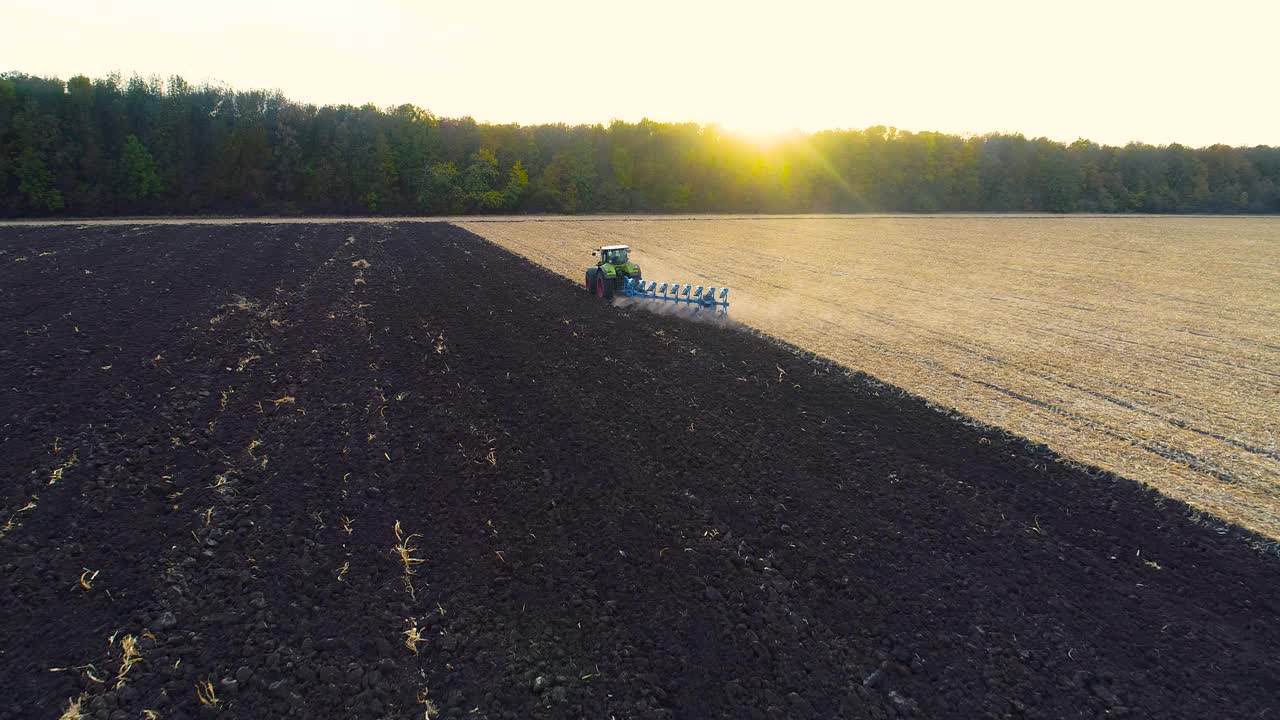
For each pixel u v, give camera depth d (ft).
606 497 28.04
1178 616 21.54
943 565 24.03
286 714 17.02
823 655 19.58
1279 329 63.31
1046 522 27.25
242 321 53.57
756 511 27.30
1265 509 28.45
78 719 16.24
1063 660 19.56
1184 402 42.06
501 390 40.24
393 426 34.45
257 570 22.54
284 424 34.14
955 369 48.62
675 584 22.58
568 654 19.47
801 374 46.37
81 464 28.60
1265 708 17.62
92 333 48.06
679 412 37.76
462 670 18.74
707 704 17.71
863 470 31.42
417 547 24.23
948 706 17.84
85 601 20.59
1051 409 40.63
